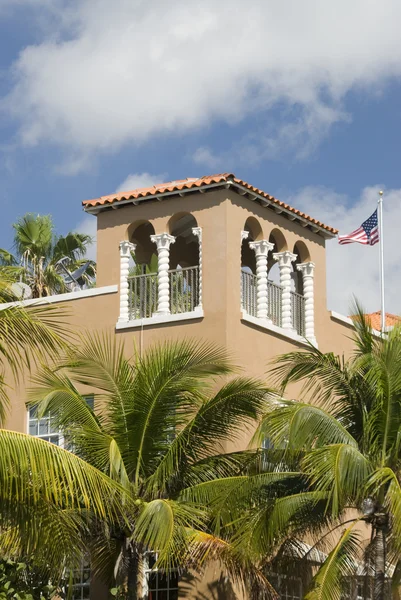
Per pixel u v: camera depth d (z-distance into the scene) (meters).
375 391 21.52
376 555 21.44
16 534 18.09
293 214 28.83
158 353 22.09
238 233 26.92
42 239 41.44
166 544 19.41
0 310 17.73
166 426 21.77
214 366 22.00
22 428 27.55
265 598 21.75
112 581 22.88
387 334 22.03
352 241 32.25
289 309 28.58
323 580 20.38
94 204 28.27
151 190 27.52
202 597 23.95
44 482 16.64
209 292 26.38
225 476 22.08
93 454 21.12
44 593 23.58
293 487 21.55
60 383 21.83
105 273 28.09
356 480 20.42
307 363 22.23
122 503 19.52
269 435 20.70
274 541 21.70
